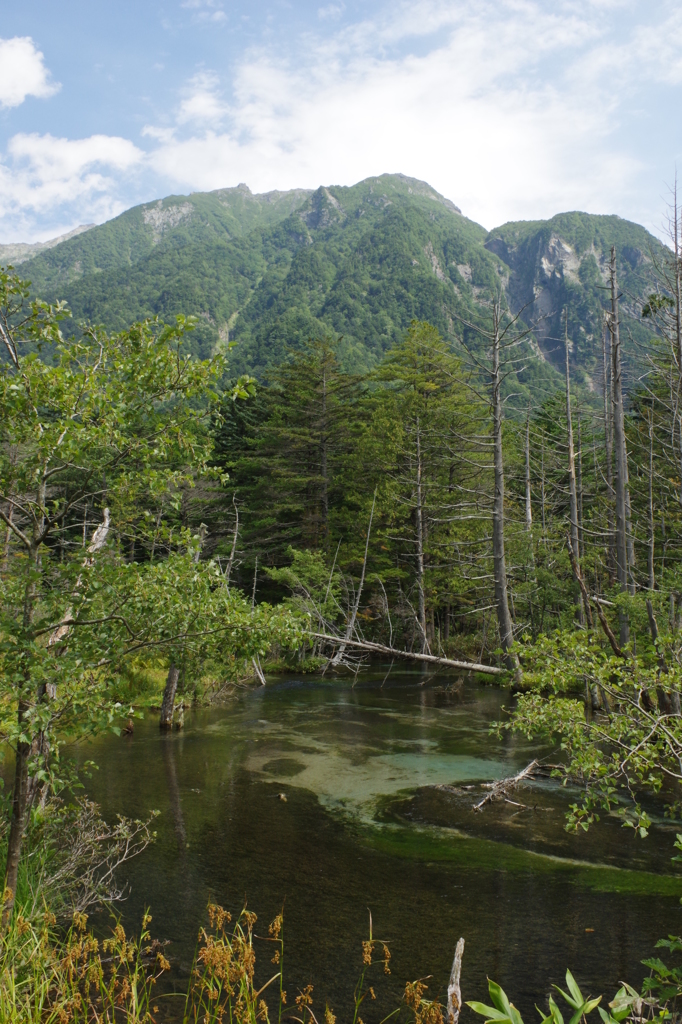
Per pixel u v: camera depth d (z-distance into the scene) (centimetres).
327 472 3772
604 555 2298
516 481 3406
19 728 421
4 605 474
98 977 396
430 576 3028
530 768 1084
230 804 1022
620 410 1736
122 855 809
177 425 494
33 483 472
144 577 494
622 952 591
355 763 1281
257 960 578
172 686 1620
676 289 990
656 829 920
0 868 577
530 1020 495
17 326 466
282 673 2820
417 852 837
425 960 580
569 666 598
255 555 3641
